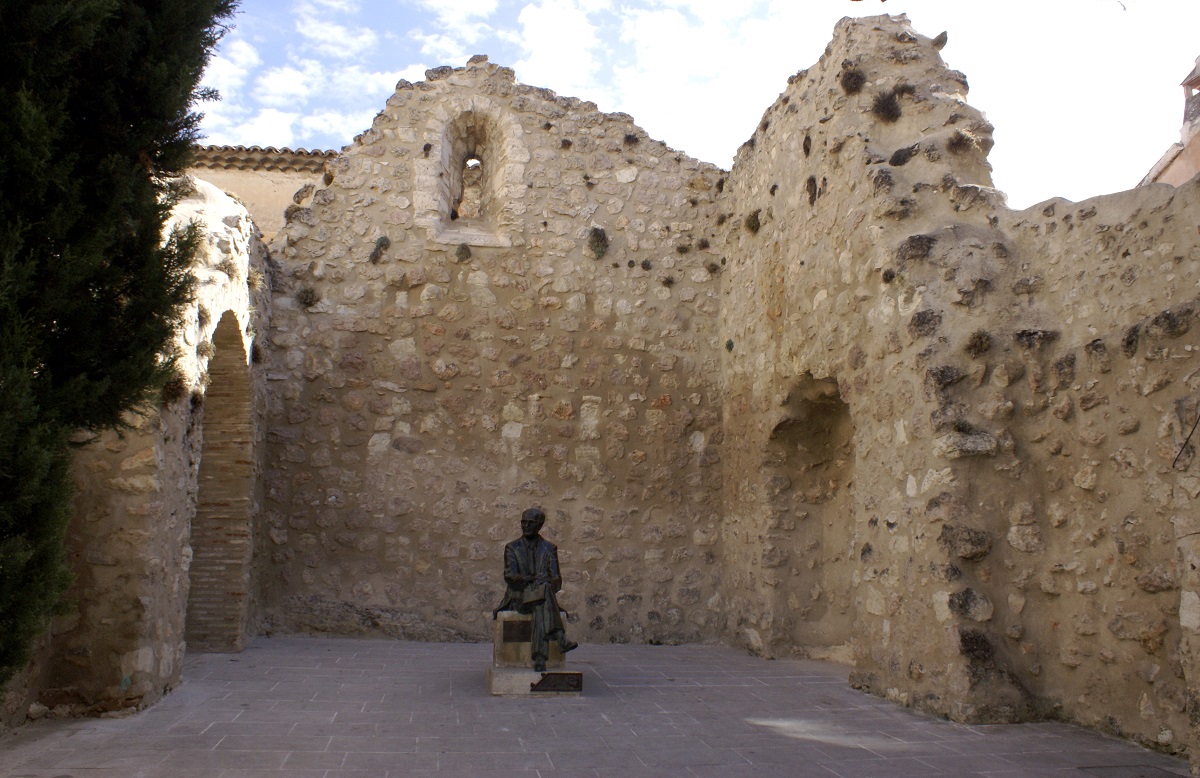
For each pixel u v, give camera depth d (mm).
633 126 11711
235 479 9211
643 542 10695
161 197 5590
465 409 10625
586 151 11516
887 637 6977
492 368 10758
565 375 10891
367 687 7051
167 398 6246
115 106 4617
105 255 4594
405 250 10852
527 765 4836
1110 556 5781
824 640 9266
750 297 10336
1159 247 5688
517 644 7156
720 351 11242
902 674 6715
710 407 11125
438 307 10789
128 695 5812
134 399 4688
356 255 10766
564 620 10367
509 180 11250
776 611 9273
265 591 9922
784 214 9523
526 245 11102
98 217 4496
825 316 8383
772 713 6348
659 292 11297
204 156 14875
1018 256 6805
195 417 6977
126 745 5039
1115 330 5930
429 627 10102
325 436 10328
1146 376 5629
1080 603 5977
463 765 4805
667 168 11672
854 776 4695
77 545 5848
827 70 8875
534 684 6852
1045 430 6352
